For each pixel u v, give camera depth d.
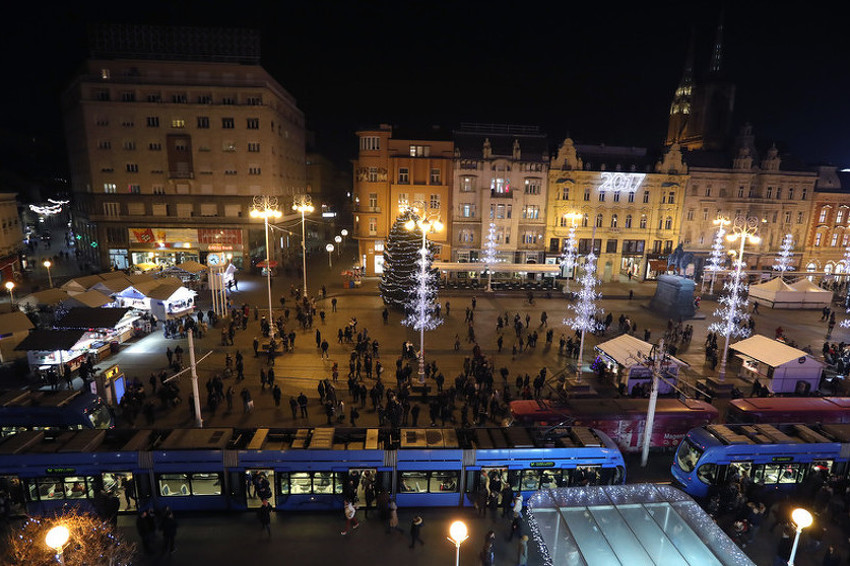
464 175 58.72
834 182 65.19
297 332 37.94
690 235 62.91
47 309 39.41
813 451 18.84
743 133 63.72
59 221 99.19
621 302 51.44
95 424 20.67
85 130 56.66
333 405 24.00
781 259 60.75
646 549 11.37
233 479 17.17
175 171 58.53
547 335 36.00
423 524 17.12
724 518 17.30
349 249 92.25
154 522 16.03
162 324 37.84
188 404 25.22
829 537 16.81
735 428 19.91
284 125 67.62
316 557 15.51
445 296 52.34
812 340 39.66
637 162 62.84
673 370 28.00
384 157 59.12
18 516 16.72
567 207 60.56
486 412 24.28
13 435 17.56
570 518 12.16
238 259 61.75
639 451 21.95
